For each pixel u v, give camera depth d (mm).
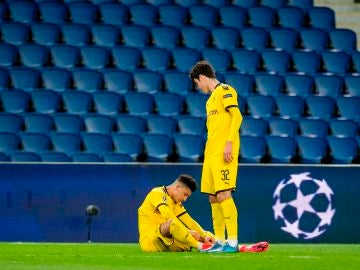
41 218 44781
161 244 34719
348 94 63531
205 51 64375
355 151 56500
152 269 26516
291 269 27047
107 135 54844
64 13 68250
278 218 45812
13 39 65812
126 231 45094
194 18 68625
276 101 60344
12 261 29531
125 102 59812
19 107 59312
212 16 68625
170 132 57281
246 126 57250
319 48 67312
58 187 44875
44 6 68312
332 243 45938
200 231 36188
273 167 45844
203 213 45531
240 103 59625
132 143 54844
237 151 34188
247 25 69000
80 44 65750
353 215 46125
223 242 35031
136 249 37031
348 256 33406
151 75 61875
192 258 30688
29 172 44781
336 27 72500
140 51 64438
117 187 45125
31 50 64188
